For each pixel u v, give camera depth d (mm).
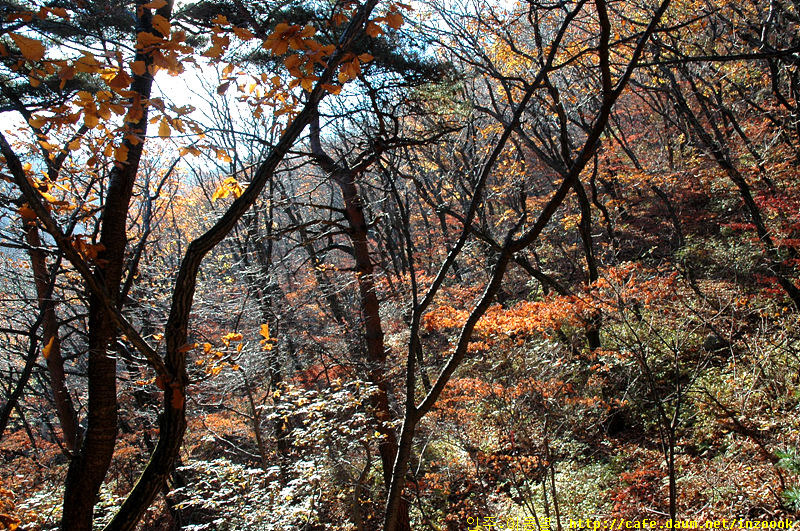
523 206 16000
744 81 13125
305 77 2166
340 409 8539
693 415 9508
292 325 12711
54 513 5484
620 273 9664
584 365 11266
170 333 2152
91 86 6254
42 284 6012
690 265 14312
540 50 11273
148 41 1988
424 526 10352
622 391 10375
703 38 11945
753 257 12609
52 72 2027
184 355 2193
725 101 14086
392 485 3250
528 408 9047
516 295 16531
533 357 9227
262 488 7766
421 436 10531
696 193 16312
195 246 2162
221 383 9188
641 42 2971
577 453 10562
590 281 12070
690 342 9570
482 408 10367
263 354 10477
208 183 18469
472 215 3457
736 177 12328
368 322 11281
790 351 8648
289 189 19047
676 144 16297
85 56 1966
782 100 11211
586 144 2984
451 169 16828
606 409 9820
